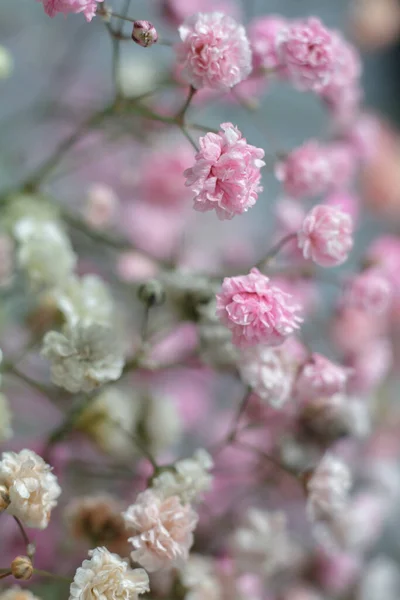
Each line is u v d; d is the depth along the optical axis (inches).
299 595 10.1
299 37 8.4
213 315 8.8
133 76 10.3
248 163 7.7
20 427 10.3
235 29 8.1
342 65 8.9
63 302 8.8
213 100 10.3
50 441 8.9
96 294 9.0
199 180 7.7
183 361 9.2
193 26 8.1
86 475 9.3
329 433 9.1
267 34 8.8
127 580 7.8
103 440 9.2
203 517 9.5
